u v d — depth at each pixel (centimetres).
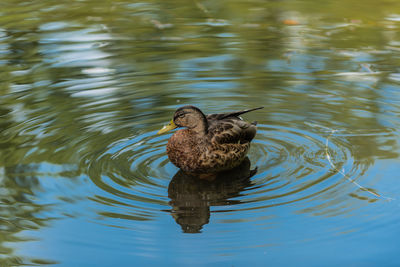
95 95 820
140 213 518
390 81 849
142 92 833
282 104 795
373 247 456
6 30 1102
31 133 694
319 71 900
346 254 448
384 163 608
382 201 527
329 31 1085
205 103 801
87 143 673
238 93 832
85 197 546
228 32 1093
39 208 523
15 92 821
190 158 605
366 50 977
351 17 1165
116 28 1123
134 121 741
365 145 659
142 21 1166
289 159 638
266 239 473
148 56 973
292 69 911
